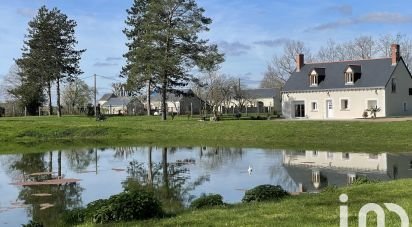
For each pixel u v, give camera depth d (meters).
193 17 56.91
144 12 65.56
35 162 28.88
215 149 35.47
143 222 10.16
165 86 57.78
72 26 76.56
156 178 22.06
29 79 76.19
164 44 56.94
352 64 63.47
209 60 56.09
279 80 110.44
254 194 13.30
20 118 69.06
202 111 85.94
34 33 75.12
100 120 61.81
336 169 23.75
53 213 14.93
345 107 61.69
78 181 21.58
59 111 75.75
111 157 31.17
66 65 75.62
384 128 39.22
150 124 53.53
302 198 12.59
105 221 10.59
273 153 31.83
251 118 64.25
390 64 60.62
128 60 67.50
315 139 39.44
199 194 17.72
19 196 18.02
